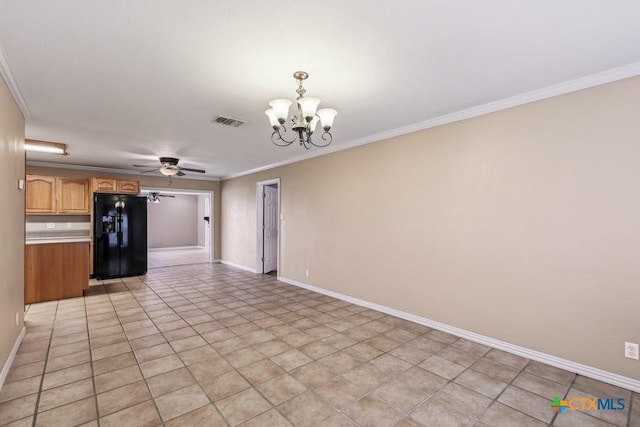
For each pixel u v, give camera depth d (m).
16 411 1.94
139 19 1.72
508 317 2.85
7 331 2.45
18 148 2.83
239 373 2.44
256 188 6.74
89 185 6.01
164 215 11.66
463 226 3.17
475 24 1.78
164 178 7.42
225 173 7.45
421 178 3.54
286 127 3.70
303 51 2.06
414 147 3.62
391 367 2.56
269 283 5.69
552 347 2.60
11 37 1.88
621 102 2.28
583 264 2.45
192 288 5.27
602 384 2.31
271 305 4.29
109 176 6.64
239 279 6.04
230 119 3.41
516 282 2.80
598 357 2.38
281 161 5.84
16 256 2.77
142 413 1.93
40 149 4.46
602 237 2.36
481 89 2.65
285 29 1.82
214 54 2.10
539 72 2.35
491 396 2.16
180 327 3.42
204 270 7.02
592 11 1.66
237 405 2.03
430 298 3.46
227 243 7.98
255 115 3.28
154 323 3.54
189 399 2.09
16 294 2.78
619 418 1.94
